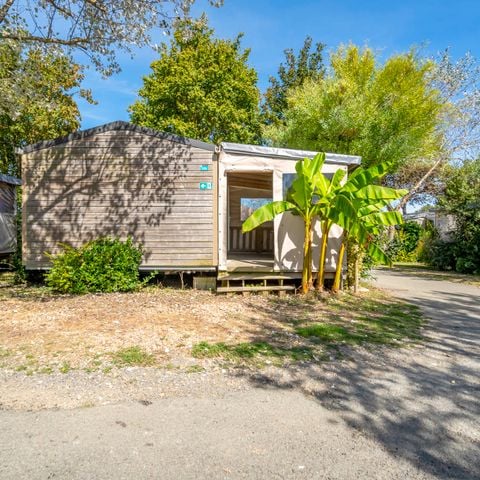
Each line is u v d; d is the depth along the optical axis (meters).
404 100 14.11
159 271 8.70
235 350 4.55
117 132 8.62
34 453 2.50
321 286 8.32
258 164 8.45
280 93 24.34
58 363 4.02
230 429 2.85
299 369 4.07
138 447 2.59
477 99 16.70
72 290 7.87
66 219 8.59
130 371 3.86
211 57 21.22
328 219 7.87
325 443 2.70
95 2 7.81
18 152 8.51
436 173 19.03
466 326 6.09
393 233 16.48
